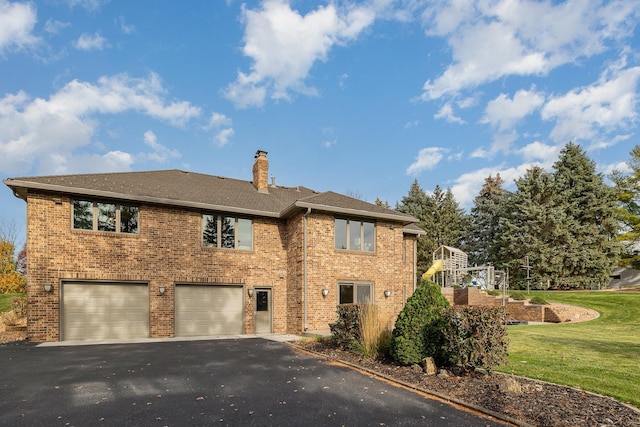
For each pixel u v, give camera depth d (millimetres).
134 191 14180
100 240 13398
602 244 30531
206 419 5129
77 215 13227
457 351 6785
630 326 14391
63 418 5168
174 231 14625
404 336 7742
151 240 14195
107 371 7836
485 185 47031
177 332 14344
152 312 13969
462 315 6684
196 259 14883
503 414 5016
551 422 4664
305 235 15062
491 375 6762
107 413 5359
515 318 20062
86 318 13094
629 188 30734
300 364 8531
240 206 15883
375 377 7285
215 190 17359
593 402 5332
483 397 5684
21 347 11078
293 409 5516
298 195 20391
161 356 9523
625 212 29969
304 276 14883
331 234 15672
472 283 25109
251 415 5277
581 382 6285
